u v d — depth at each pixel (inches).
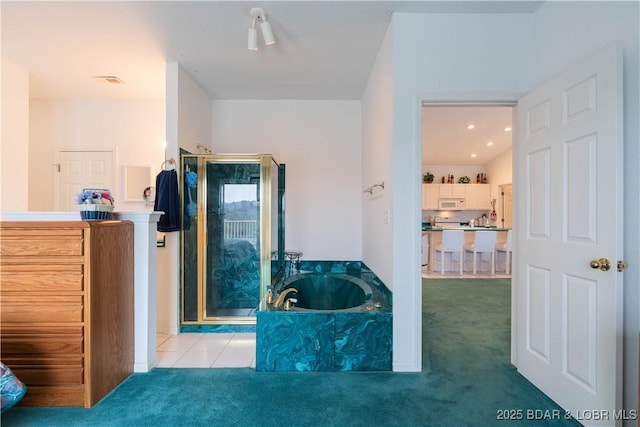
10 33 98.0
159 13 88.4
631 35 59.8
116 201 156.2
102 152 156.7
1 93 114.5
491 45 88.4
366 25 94.0
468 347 104.3
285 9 86.4
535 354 79.4
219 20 91.9
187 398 74.7
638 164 58.6
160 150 157.0
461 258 224.1
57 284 70.4
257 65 120.6
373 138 122.3
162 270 119.9
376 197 116.8
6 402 59.7
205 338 114.7
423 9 86.7
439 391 77.9
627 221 60.4
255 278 126.2
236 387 79.7
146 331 88.1
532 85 87.8
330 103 157.8
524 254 83.7
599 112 60.6
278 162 157.4
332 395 76.2
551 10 80.6
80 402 70.7
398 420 67.0
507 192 273.6
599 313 60.6
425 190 293.1
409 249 88.9
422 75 88.7
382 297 102.3
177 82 118.6
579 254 65.1
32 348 70.5
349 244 157.6
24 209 121.3
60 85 138.7
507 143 253.0
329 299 138.9
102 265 74.7
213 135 155.9
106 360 76.1
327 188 157.6
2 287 70.3
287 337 88.7
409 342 88.6
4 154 115.0
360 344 88.8
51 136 156.2
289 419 67.2
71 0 82.2
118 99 156.3
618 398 57.2
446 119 210.1
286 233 157.2
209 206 125.1
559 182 70.7
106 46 106.6
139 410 70.0
